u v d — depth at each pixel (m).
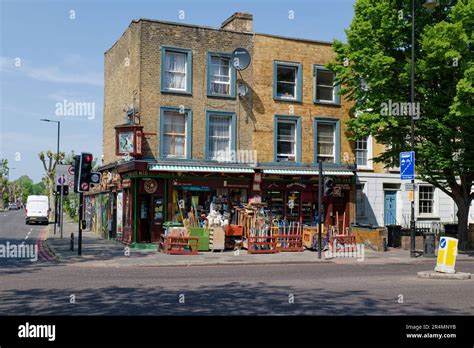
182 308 9.88
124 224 26.28
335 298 11.16
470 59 21.92
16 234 34.75
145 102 24.67
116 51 29.83
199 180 25.17
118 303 10.38
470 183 25.39
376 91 24.42
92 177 20.92
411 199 22.39
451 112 21.38
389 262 20.72
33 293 11.61
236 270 17.09
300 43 27.73
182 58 25.61
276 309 9.83
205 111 25.72
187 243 21.94
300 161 27.38
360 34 24.45
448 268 15.07
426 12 24.11
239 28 27.50
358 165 30.88
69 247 24.14
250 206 24.83
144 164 23.97
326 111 28.19
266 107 26.83
